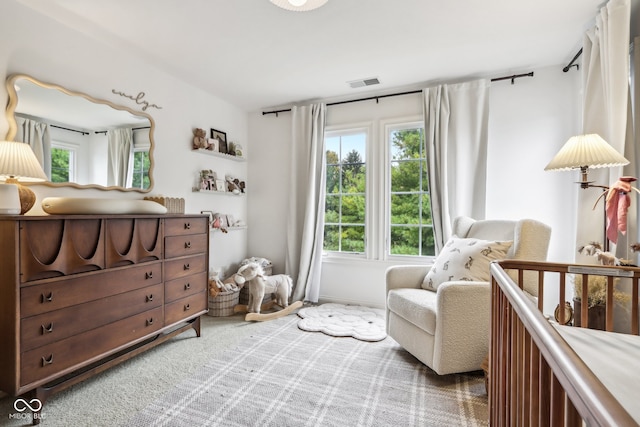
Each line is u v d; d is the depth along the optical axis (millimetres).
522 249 1967
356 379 1889
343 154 3525
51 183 2016
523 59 2568
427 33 2188
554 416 551
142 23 2072
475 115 2826
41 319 1517
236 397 1697
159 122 2764
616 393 827
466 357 1836
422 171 3174
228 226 3527
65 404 1626
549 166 1770
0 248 1449
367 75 2875
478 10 1928
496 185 2846
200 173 3197
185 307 2396
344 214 3525
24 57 1888
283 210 3750
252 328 2719
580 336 1199
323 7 1896
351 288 3441
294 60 2592
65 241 1624
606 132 1908
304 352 2248
